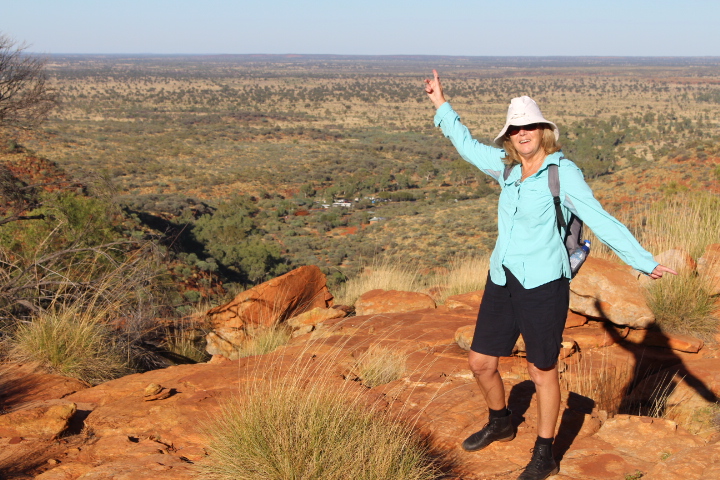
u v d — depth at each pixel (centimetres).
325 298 705
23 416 319
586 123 19325
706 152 4900
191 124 19012
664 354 446
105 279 664
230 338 650
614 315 464
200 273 2400
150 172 9631
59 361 463
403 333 498
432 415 319
